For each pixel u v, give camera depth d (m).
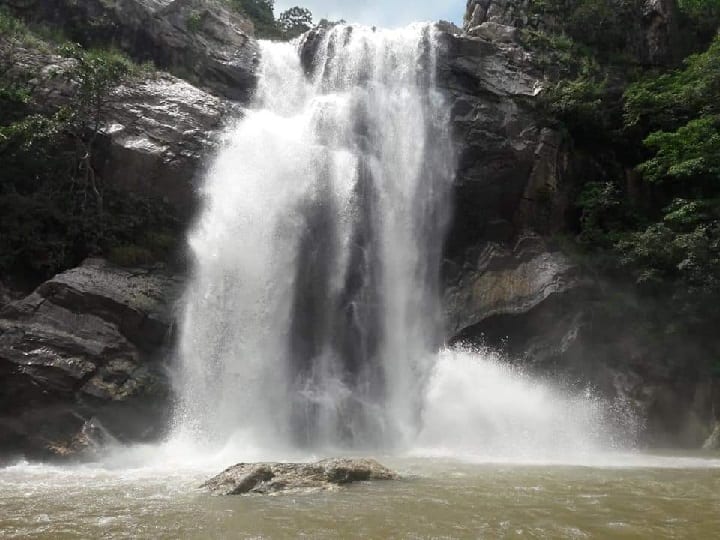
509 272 26.38
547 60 31.95
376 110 30.30
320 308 24.77
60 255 22.77
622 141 30.69
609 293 25.50
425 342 26.27
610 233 27.94
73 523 9.42
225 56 32.62
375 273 26.39
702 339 24.59
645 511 10.06
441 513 9.88
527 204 28.41
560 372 23.94
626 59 33.38
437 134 28.98
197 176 25.27
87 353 19.25
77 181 24.36
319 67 32.72
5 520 9.66
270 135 27.00
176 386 20.72
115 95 26.02
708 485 12.60
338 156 26.83
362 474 12.93
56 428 18.16
